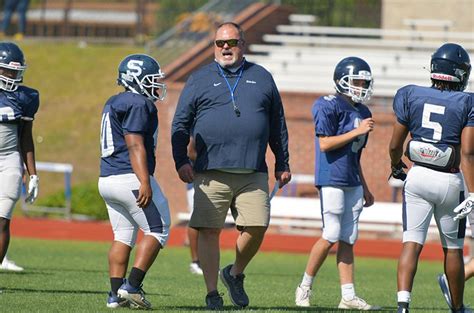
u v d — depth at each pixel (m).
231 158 26.00
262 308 27.25
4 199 28.80
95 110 86.31
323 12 83.88
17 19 112.69
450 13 77.50
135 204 25.23
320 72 72.00
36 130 83.56
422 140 24.33
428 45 75.38
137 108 25.09
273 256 52.62
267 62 73.88
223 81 26.27
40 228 60.16
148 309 25.59
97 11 117.06
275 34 79.94
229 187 26.41
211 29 74.94
